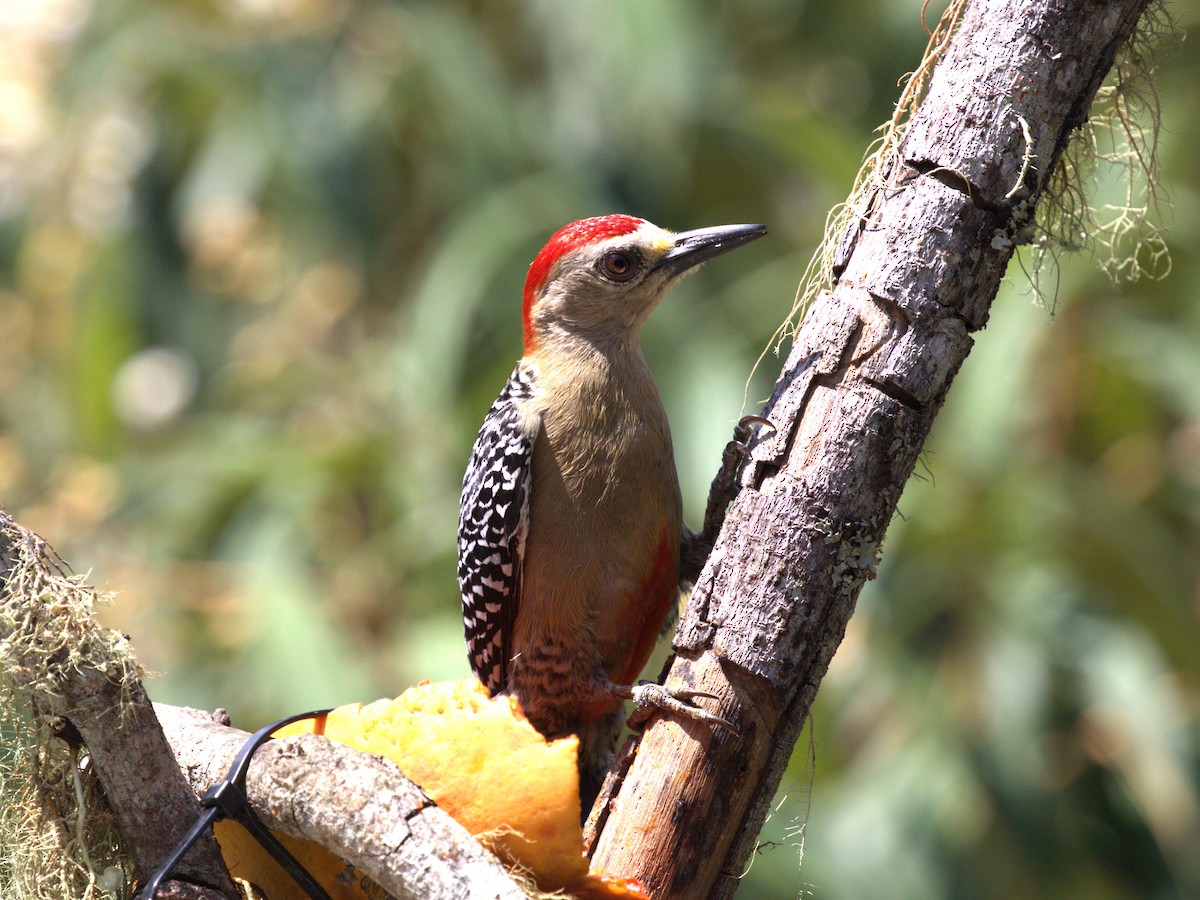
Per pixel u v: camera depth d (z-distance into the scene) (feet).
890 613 36.27
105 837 14.96
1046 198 18.15
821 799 35.22
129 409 45.06
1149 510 38.60
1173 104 35.99
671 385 37.17
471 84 39.73
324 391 41.75
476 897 13.09
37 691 13.61
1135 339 36.19
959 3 17.02
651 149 39.99
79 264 43.52
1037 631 35.27
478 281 37.27
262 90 39.86
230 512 39.04
